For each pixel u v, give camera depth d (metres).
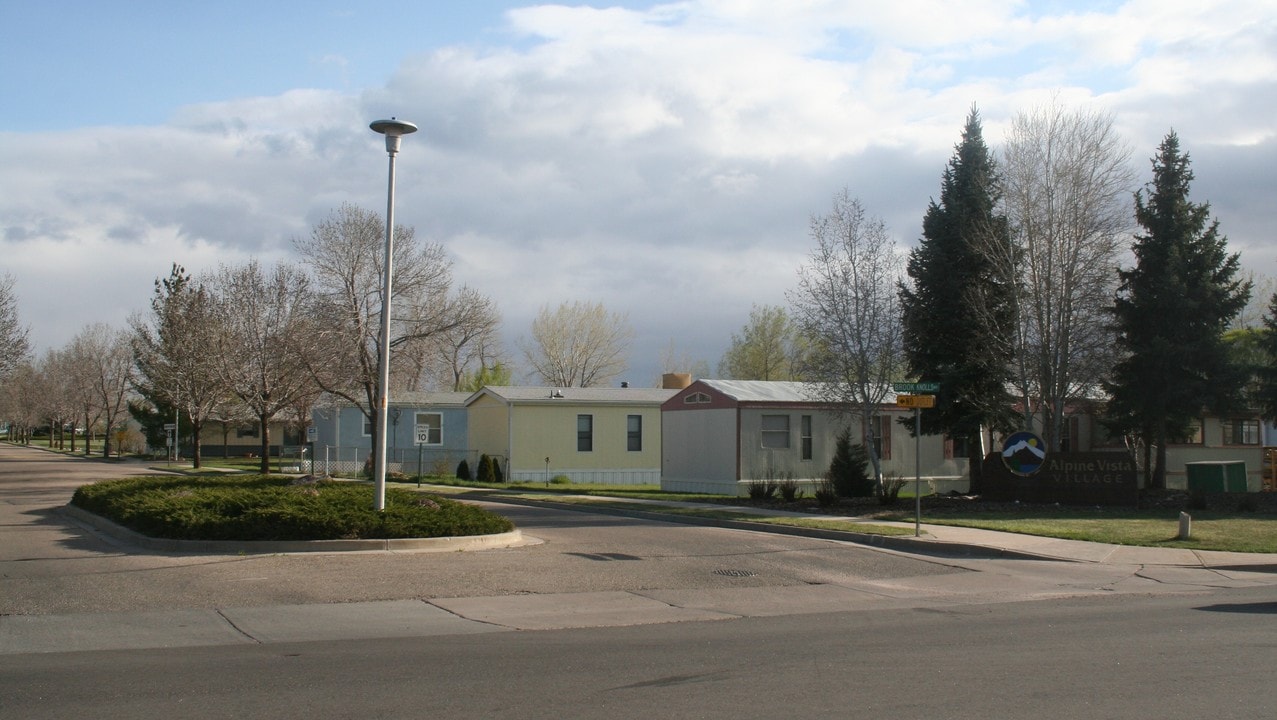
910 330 29.80
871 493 29.31
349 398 39.81
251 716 6.89
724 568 15.44
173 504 17.14
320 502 17.36
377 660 8.87
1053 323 27.95
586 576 14.30
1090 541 18.94
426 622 11.04
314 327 38.22
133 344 60.00
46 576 13.30
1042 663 8.76
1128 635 10.23
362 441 49.16
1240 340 39.25
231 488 20.84
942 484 35.56
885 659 8.96
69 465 58.31
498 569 14.53
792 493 28.12
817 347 31.78
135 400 78.31
